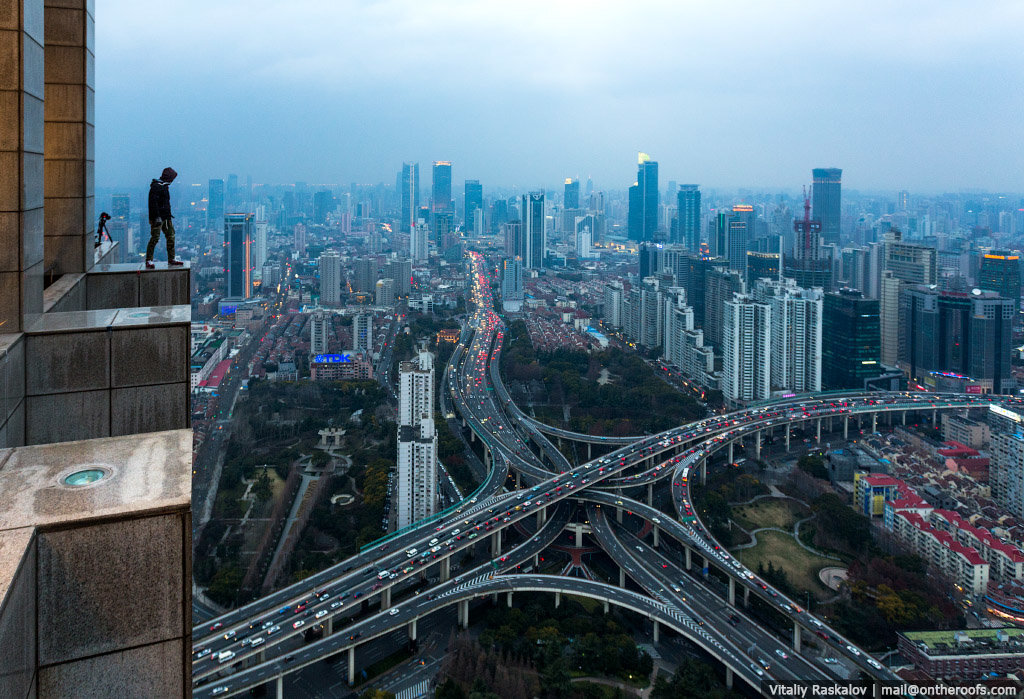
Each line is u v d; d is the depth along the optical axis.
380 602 198.75
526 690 161.12
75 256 50.81
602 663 171.38
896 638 181.62
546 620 187.75
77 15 51.03
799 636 179.25
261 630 169.00
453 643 182.75
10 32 31.97
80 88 51.38
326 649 164.12
